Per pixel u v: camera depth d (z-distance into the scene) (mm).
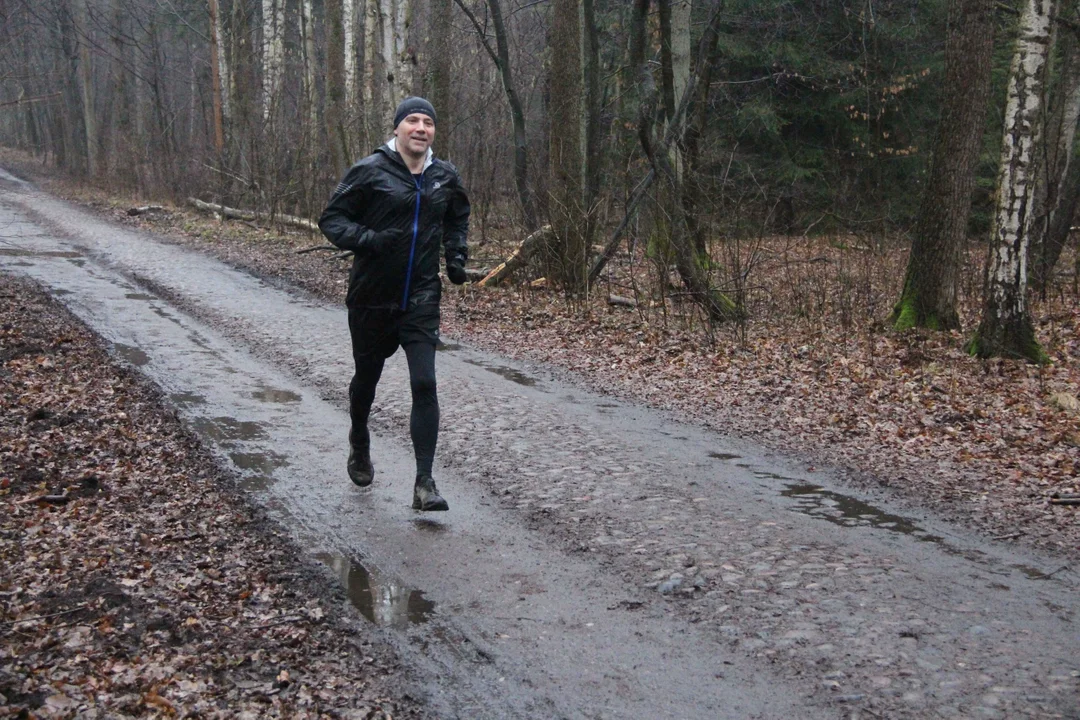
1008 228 10367
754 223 18172
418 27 27547
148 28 34969
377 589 4375
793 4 23031
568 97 14805
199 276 15320
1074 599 4332
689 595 4320
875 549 4941
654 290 13523
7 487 5336
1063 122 16125
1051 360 10586
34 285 13148
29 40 39000
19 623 3639
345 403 7934
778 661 3703
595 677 3604
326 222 4977
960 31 11797
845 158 25016
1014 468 6566
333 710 3270
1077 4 15375
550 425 7457
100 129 40438
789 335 11867
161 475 5852
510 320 12820
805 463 6633
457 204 5281
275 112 24781
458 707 3389
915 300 12328
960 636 3910
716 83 17641
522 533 5113
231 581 4328
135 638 3652
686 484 6039
